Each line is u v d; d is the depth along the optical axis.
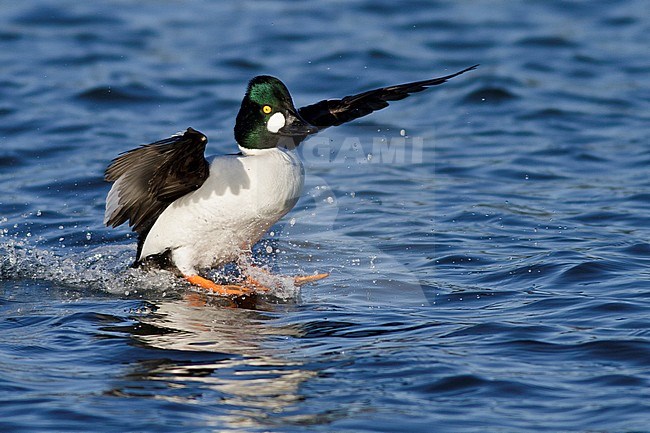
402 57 24.55
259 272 11.17
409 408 7.68
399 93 11.63
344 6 28.95
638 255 11.91
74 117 19.94
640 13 28.27
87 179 15.99
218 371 8.53
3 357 8.84
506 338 9.10
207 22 27.48
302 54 24.70
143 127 19.52
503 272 11.32
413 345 9.02
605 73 23.47
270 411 7.68
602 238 12.76
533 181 16.12
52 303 10.77
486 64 24.02
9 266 12.03
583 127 19.66
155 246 11.03
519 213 14.08
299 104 21.33
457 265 11.65
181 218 10.74
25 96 21.19
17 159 17.27
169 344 9.23
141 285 11.34
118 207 10.73
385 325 9.69
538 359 8.56
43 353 8.98
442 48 25.41
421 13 28.34
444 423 7.41
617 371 8.23
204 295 10.95
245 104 11.05
